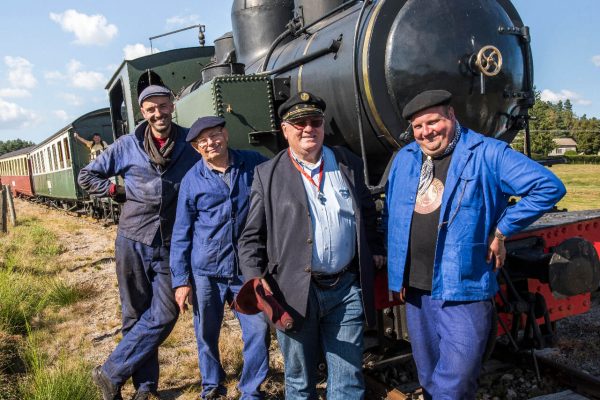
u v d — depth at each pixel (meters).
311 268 2.47
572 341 3.93
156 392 3.54
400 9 3.60
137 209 3.27
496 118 3.75
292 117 2.41
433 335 2.61
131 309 3.44
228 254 3.06
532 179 2.21
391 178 2.69
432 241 2.46
